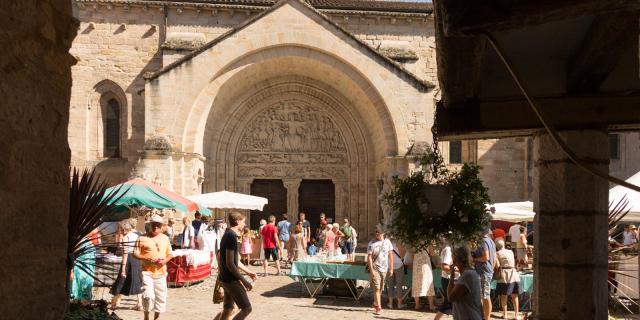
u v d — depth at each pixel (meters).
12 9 3.42
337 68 31.70
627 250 16.58
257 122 35.69
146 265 12.20
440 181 7.01
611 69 5.51
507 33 5.32
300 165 35.84
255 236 27.25
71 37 4.06
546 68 6.02
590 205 5.84
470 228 6.84
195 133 30.47
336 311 15.08
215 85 30.83
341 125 35.78
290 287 19.45
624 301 16.05
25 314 3.57
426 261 15.35
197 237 23.73
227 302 10.72
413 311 15.23
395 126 31.36
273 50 31.36
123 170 34.16
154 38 34.53
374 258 14.76
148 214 24.19
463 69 5.18
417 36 36.09
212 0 34.25
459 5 3.46
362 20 35.69
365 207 35.22
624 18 4.68
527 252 19.55
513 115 6.04
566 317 5.83
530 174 36.16
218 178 34.59
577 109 5.85
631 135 35.88
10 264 3.43
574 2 3.22
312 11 31.17
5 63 3.36
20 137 3.51
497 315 15.07
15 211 3.47
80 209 7.93
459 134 6.36
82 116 34.31
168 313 14.30
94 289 17.45
